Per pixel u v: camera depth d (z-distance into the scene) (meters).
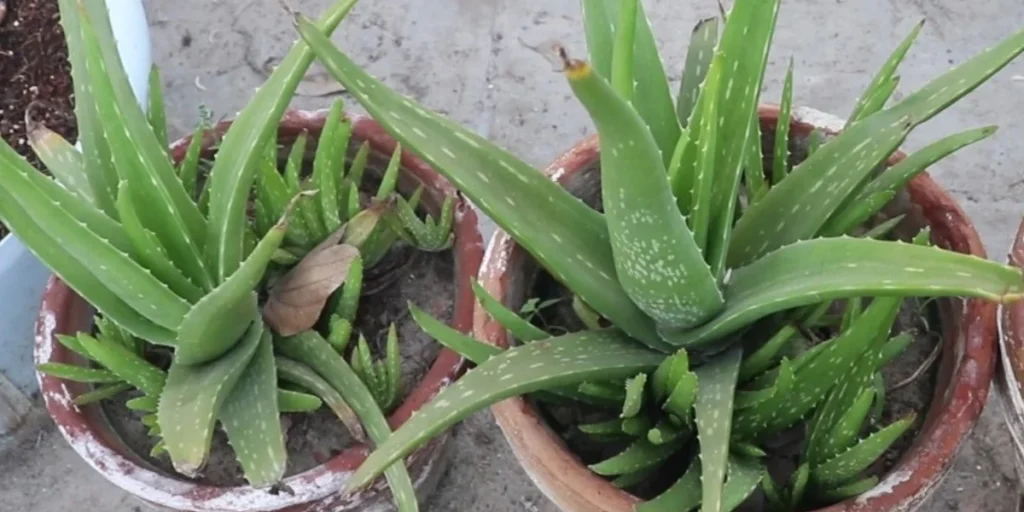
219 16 1.94
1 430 1.58
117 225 1.27
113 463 1.31
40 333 1.36
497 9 1.91
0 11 1.60
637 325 1.21
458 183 1.14
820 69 1.81
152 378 1.30
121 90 1.27
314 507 1.32
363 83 1.11
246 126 1.26
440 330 1.22
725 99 1.14
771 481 1.21
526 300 1.34
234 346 1.31
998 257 1.66
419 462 1.41
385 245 1.42
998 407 1.55
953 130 1.74
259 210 1.38
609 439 1.27
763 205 1.23
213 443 1.38
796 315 1.26
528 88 1.82
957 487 1.53
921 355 1.31
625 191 1.06
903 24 1.84
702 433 1.12
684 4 1.89
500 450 1.58
